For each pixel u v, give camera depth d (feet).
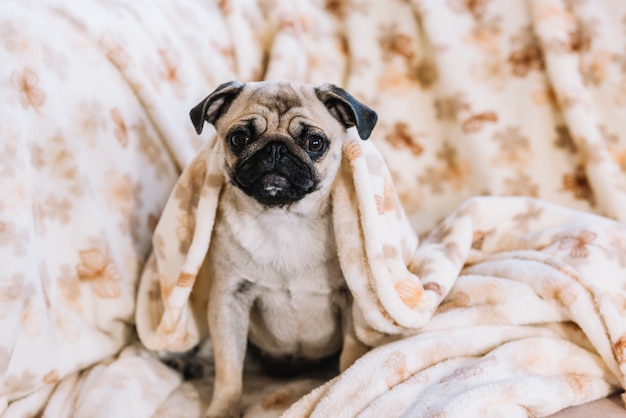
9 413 3.02
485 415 2.80
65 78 3.36
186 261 3.24
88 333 3.32
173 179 3.75
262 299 3.41
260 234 3.23
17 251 2.99
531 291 3.22
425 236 3.95
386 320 3.17
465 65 4.08
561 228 3.51
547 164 3.97
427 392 2.93
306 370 3.71
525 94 4.02
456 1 4.18
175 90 3.79
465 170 4.08
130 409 3.08
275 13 4.27
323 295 3.34
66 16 3.45
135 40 3.66
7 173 3.01
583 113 3.83
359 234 3.16
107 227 3.42
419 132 4.19
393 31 4.28
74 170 3.30
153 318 3.44
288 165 3.07
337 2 4.42
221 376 3.25
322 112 3.22
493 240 3.64
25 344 3.05
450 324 3.20
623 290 3.25
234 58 4.17
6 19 3.15
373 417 2.85
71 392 3.22
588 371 3.10
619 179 3.78
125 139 3.54
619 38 3.91
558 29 3.94
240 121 3.17
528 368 3.04
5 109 3.05
